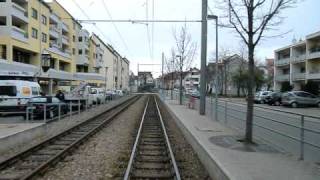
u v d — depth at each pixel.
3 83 29.34
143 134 19.77
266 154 11.78
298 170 9.72
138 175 10.45
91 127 22.44
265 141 14.20
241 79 83.69
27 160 12.59
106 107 41.84
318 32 67.69
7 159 11.67
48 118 25.59
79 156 13.46
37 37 61.25
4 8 50.16
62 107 28.80
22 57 58.94
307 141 12.09
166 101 53.25
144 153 14.13
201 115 26.62
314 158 11.29
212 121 22.08
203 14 27.62
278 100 51.69
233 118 19.12
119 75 152.50
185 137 18.84
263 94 55.97
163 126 22.80
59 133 18.27
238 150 12.27
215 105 23.19
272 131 13.71
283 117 19.98
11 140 14.83
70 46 87.56
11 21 50.59
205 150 12.24
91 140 17.47
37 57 61.72
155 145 16.17
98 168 11.49
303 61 74.12
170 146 15.09
